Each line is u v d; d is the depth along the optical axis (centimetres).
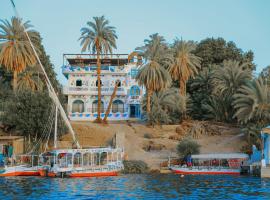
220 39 9731
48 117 5800
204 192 3206
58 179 4334
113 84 8612
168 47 8344
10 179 4319
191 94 8725
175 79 8056
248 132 6072
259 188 3472
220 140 6594
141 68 7412
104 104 8550
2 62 7212
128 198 2892
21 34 7212
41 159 5053
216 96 7588
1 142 5772
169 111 7700
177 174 5019
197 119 8238
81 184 3791
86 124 6919
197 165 5378
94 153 5025
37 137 5922
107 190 3328
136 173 5128
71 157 4903
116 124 7475
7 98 6988
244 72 7294
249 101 6372
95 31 7794
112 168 4806
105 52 7800
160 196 2986
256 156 5219
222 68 7525
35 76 7756
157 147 6262
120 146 6003
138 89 8594
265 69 8306
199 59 9038
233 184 3788
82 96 8575
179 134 6931
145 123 7688
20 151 5769
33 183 3875
